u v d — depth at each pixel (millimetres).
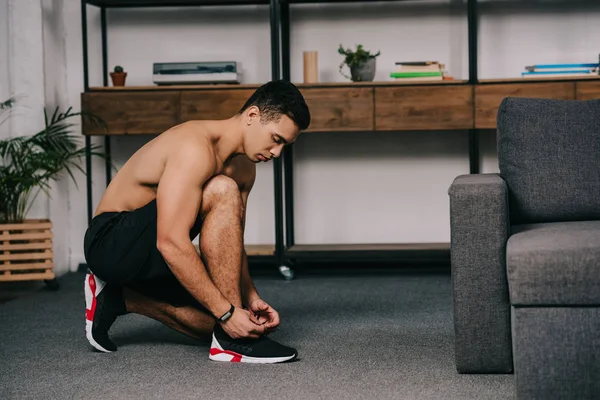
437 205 4062
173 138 2076
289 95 2041
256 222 4172
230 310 2057
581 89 3531
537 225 2076
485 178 2051
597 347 1606
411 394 1787
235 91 3656
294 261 4102
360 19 4027
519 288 1635
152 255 2084
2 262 3486
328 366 2059
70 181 4191
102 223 2152
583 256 1606
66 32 4133
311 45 4055
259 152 2090
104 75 4105
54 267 4000
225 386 1888
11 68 3820
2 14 3807
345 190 4105
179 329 2283
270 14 3709
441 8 3980
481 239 1893
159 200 1983
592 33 3920
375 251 3770
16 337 2535
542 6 3934
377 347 2266
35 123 3836
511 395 1757
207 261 2088
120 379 1976
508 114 2229
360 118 3629
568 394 1624
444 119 3594
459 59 3984
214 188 2068
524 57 3957
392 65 4027
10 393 1874
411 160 4062
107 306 2232
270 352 2105
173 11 4109
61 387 1916
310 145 4102
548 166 2176
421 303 3008
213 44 4102
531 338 1638
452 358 2117
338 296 3219
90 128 3746
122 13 4121
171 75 3779
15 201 3572
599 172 2154
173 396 1814
